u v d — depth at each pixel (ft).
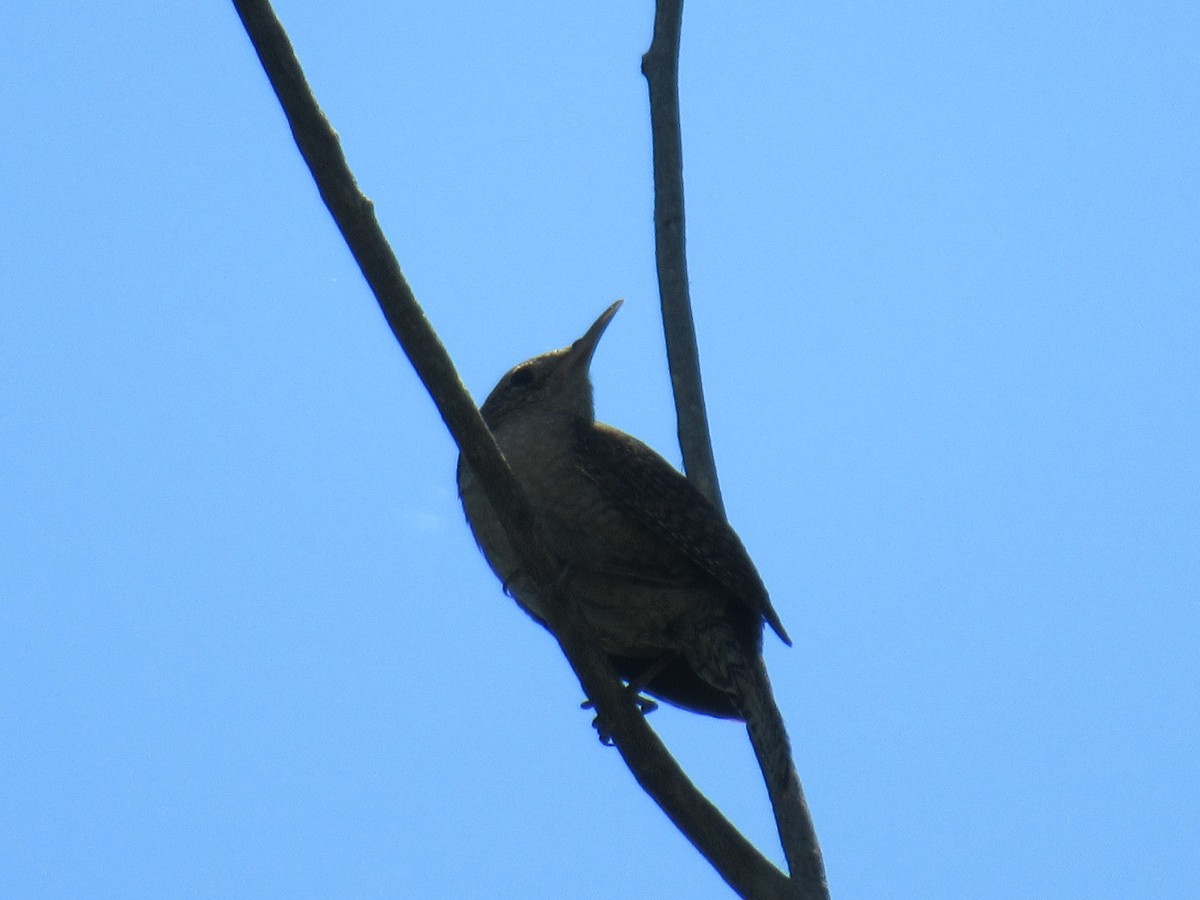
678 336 37.73
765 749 34.81
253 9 24.79
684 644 39.63
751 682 38.01
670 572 38.75
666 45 40.14
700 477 37.06
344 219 26.13
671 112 39.60
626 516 38.63
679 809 28.58
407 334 27.12
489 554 39.42
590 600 39.32
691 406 37.52
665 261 38.42
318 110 25.58
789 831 30.96
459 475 39.96
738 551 37.70
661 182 39.01
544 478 38.86
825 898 29.58
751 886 28.37
